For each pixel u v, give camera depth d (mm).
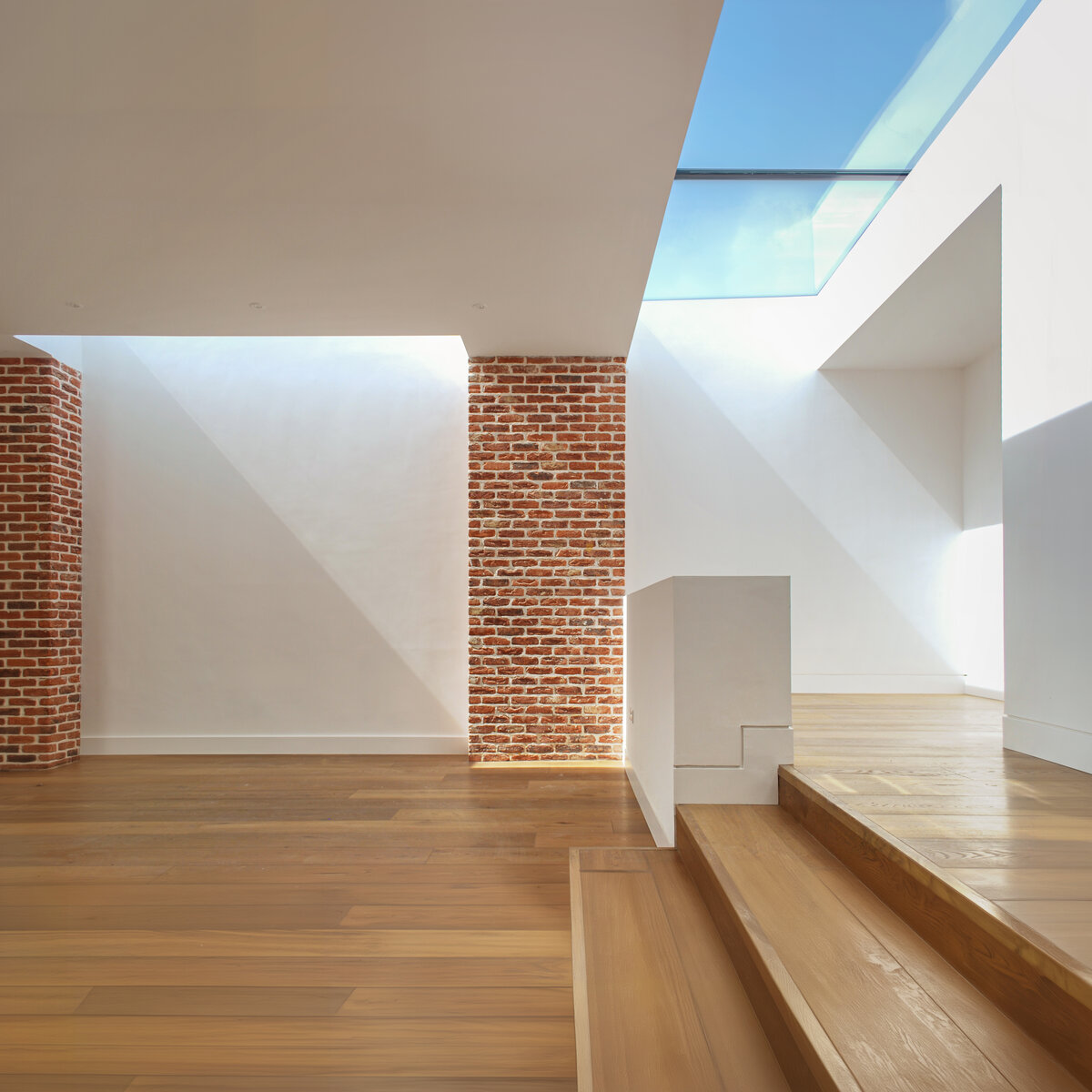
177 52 2650
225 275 4453
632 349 6570
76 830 4176
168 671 6293
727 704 3205
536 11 2463
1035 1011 1457
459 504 6320
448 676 6246
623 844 3871
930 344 5957
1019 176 3543
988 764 3191
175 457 6359
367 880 3418
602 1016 1971
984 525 6152
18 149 3209
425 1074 2047
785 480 6504
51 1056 2125
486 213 3742
